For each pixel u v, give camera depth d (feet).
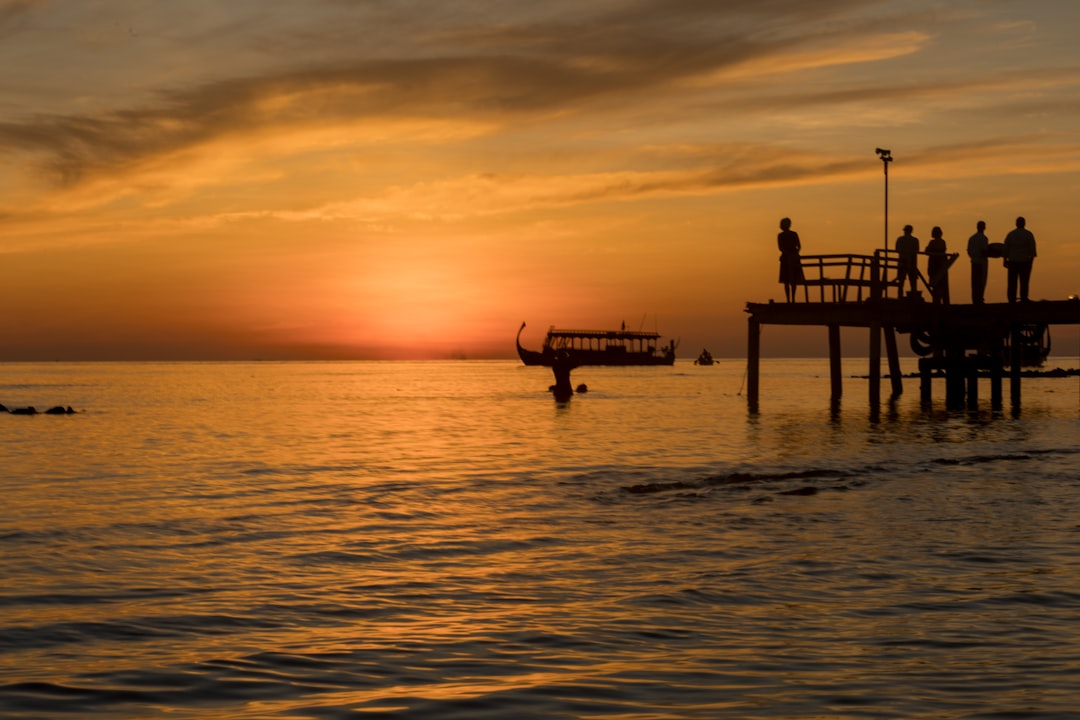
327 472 84.33
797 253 132.67
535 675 29.27
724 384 338.95
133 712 26.35
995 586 39.70
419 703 26.73
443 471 84.23
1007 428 119.14
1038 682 27.94
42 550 49.60
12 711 26.32
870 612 36.06
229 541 52.24
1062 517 55.36
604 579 42.37
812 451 94.22
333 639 33.53
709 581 41.39
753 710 25.95
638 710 26.04
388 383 416.46
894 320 129.90
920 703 26.32
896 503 60.85
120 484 76.74
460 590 40.81
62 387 377.91
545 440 114.52
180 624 35.58
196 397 271.69
